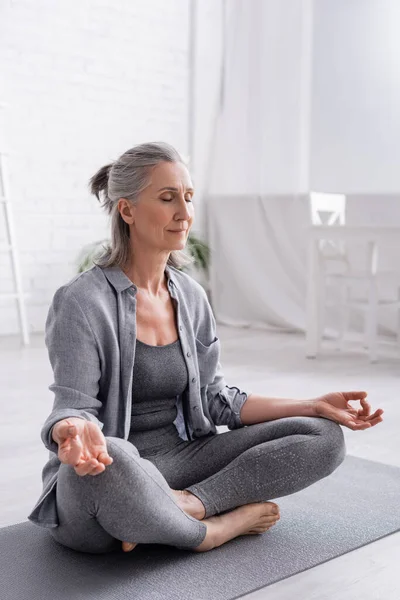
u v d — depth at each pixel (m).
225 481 1.70
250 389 3.46
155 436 1.78
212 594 1.51
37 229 5.04
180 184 1.66
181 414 1.83
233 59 5.67
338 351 4.48
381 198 4.96
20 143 4.93
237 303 5.67
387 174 4.97
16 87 4.89
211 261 5.79
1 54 4.82
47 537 1.76
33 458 2.42
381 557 1.72
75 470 1.42
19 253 4.97
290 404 1.83
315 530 1.84
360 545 1.77
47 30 4.98
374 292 4.18
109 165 1.75
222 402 1.89
